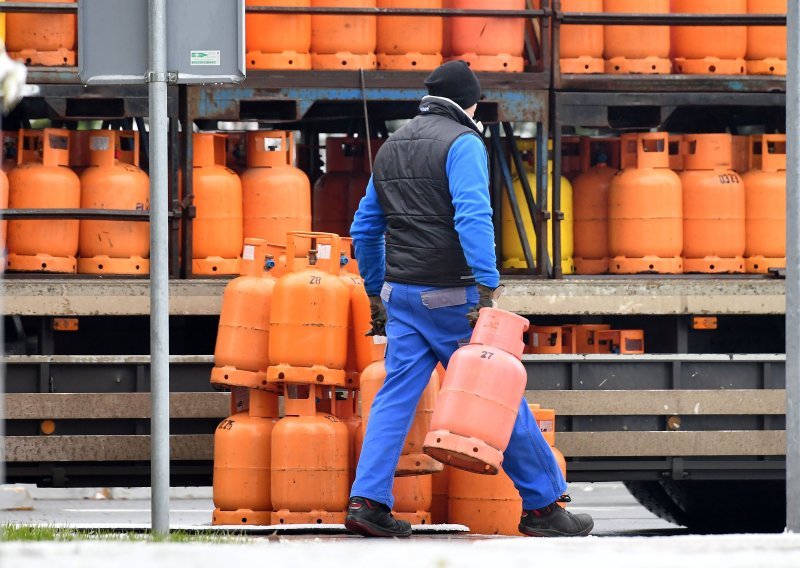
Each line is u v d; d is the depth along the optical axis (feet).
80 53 58.95
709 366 73.97
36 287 70.08
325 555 44.32
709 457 73.51
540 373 72.64
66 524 65.67
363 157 87.04
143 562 41.42
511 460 61.82
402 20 78.38
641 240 80.28
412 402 60.90
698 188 81.15
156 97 58.03
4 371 69.36
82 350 77.00
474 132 60.54
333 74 76.54
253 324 66.28
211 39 58.39
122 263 75.66
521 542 51.34
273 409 67.10
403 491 65.57
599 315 79.66
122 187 75.92
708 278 78.33
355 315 66.69
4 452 68.69
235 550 45.62
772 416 73.67
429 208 60.54
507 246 81.92
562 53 80.28
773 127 93.09
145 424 69.67
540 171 77.66
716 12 82.23
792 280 59.88
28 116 77.82
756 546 49.06
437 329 60.95
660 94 79.36
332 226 86.63
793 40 60.13
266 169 77.87
